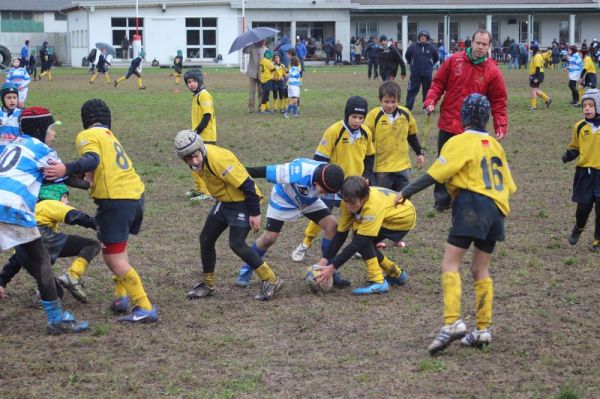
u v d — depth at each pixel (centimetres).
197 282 781
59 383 538
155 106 2597
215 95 3031
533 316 667
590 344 602
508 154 1559
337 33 6041
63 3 7100
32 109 643
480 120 575
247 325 655
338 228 729
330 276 715
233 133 1914
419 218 1052
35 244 625
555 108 2388
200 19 5791
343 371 554
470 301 707
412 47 2202
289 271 816
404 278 763
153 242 934
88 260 713
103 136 645
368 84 3569
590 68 2423
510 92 3019
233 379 540
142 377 546
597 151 847
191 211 1101
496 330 632
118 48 5806
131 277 656
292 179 716
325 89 3269
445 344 569
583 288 746
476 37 984
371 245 735
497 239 578
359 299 723
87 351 598
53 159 605
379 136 927
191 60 5812
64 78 4259
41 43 6462
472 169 568
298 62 2255
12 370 560
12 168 598
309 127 2019
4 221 587
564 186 1247
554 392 515
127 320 661
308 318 670
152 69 5294
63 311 655
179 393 518
